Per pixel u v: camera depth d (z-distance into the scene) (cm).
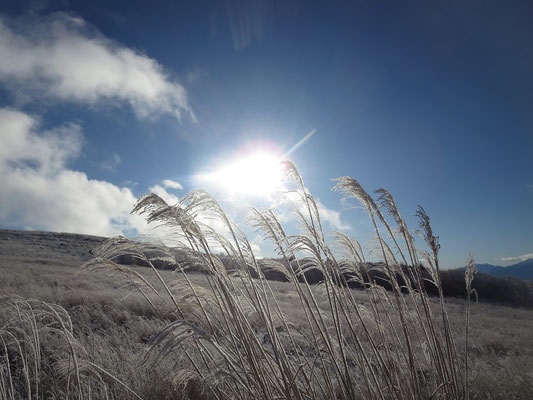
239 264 271
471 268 333
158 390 358
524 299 2758
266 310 259
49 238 5109
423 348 329
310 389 262
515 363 534
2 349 421
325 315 312
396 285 297
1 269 1836
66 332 318
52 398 337
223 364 292
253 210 289
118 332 664
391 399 278
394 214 312
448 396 283
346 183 304
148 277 1213
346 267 352
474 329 998
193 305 273
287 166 301
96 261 271
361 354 273
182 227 234
